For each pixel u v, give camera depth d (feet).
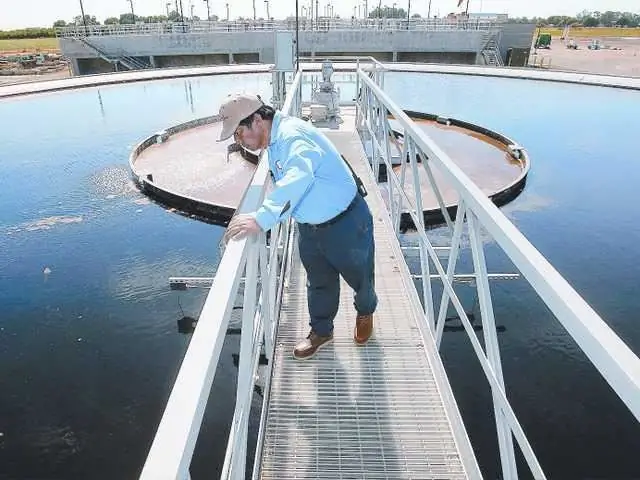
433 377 8.10
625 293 17.62
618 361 2.79
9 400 12.71
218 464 11.11
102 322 15.79
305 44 92.43
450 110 42.88
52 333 15.19
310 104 30.58
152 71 57.16
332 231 6.93
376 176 16.55
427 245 8.14
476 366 13.93
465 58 96.22
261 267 7.04
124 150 33.12
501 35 96.48
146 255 20.07
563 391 12.92
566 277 18.67
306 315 9.65
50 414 12.30
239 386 5.38
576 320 3.22
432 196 24.94
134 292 17.48
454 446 6.93
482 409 12.59
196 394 2.93
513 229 4.62
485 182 28.19
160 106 44.09
